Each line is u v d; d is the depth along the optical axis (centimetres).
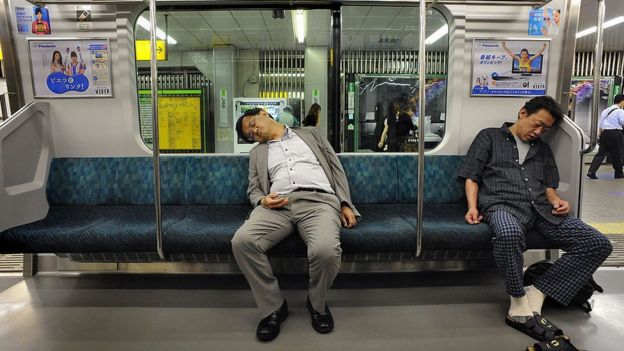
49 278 263
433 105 323
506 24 267
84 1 237
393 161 272
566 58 270
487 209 224
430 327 198
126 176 264
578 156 227
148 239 204
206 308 221
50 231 207
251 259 191
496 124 277
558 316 208
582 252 200
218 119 469
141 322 205
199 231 205
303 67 543
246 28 470
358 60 554
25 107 239
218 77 552
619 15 633
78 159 268
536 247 216
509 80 272
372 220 231
